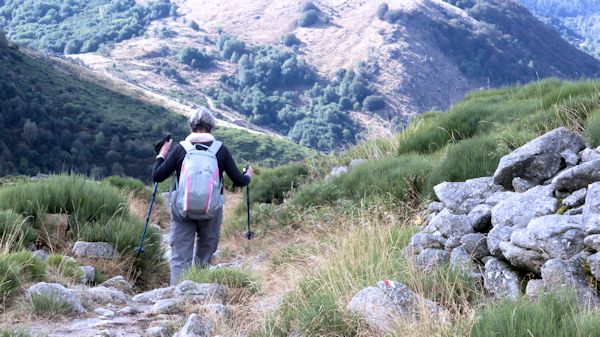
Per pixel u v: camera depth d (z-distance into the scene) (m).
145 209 12.82
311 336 3.86
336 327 3.84
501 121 10.26
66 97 147.38
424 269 4.52
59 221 7.59
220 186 6.29
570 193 4.98
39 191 8.02
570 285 3.67
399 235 5.75
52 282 5.50
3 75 138.38
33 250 7.02
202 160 6.14
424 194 8.19
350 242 5.77
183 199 6.08
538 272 4.08
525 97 12.00
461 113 11.37
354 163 12.49
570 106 8.40
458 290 4.21
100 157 125.19
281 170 14.11
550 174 5.81
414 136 11.88
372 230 5.96
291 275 5.44
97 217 7.98
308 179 12.96
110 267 6.91
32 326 4.26
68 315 4.60
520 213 4.89
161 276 7.57
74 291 5.13
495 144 8.11
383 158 11.15
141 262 7.32
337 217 8.30
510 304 3.45
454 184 6.29
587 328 3.04
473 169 7.81
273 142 172.62
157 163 6.35
